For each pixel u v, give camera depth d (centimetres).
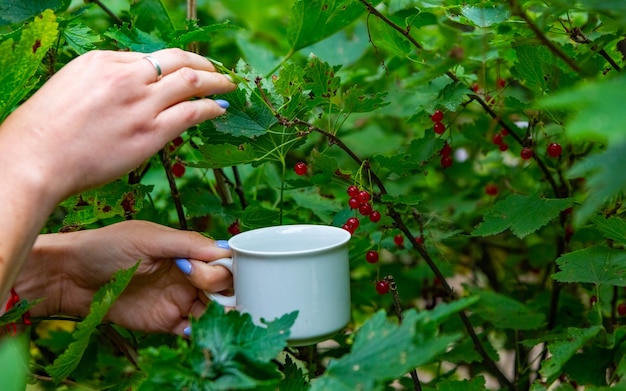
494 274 100
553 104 40
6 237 56
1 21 71
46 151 58
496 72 85
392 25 71
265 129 69
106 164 60
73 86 60
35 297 73
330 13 75
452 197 99
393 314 95
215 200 79
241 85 70
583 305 88
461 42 63
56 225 87
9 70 61
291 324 54
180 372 52
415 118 79
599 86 40
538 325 80
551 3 58
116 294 62
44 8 72
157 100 62
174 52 65
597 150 76
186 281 74
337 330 63
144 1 84
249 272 62
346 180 76
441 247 94
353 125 108
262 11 138
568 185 81
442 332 84
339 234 65
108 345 92
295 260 61
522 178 92
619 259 67
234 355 53
